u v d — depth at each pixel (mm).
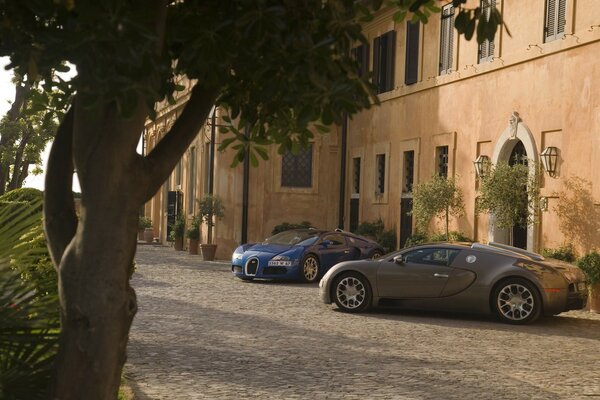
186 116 4387
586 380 10086
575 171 19469
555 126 20266
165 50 4359
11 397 4109
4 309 4172
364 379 9797
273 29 3623
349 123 32812
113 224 3984
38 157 40906
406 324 15219
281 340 12766
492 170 20828
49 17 3631
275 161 34219
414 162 27359
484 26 4188
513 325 15438
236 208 34562
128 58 3346
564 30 20109
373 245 25266
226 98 4867
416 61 27469
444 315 16922
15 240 4441
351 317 16094
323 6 3895
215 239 34625
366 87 3859
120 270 4012
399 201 28234
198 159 39969
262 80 3961
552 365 11109
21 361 4219
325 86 3732
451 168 25109
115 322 4000
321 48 3730
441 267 16219
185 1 4246
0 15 3814
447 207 23734
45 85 5152
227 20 3773
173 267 28750
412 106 27734
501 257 15914
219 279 24297
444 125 25656
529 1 21531
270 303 18141
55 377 4012
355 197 32344
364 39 3939
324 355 11477
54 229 4340
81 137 3961
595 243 18781
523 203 20531
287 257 23312
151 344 12062
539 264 15680
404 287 16469
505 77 22547
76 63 3381
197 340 12539
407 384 9547
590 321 16234
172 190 46656
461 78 24703
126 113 3445
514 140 22141
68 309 3984
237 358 11031
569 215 19578
